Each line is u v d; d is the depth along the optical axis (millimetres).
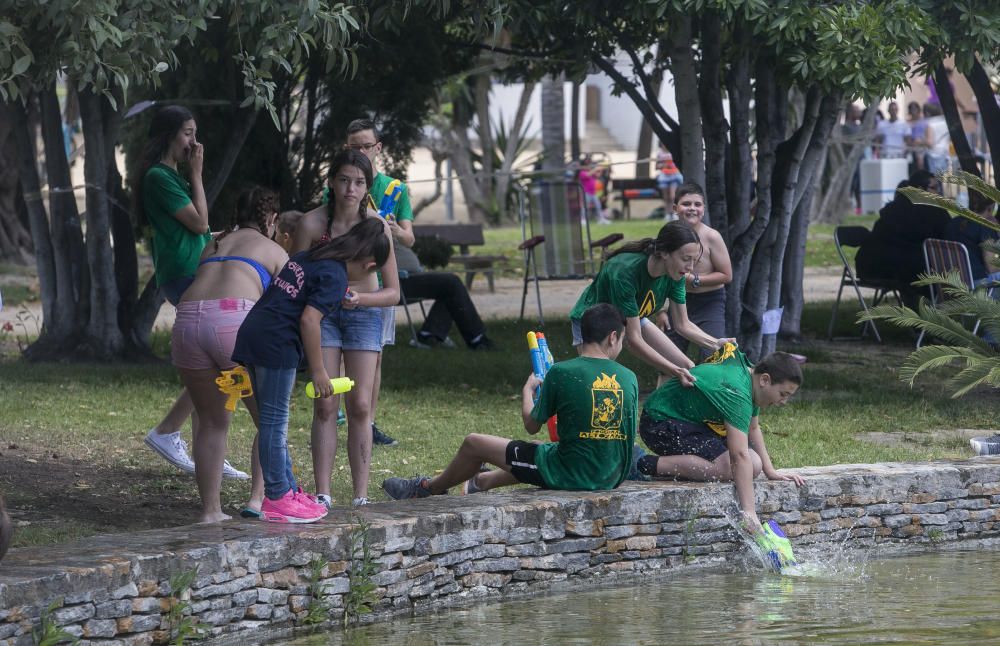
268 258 14906
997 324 23906
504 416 24250
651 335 18031
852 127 72500
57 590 11375
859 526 17766
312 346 13750
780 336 35438
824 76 24438
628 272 17375
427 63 35156
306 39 18406
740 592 15094
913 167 73438
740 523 16531
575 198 38188
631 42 29875
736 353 16859
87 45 16719
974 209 31938
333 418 16250
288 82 35281
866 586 15445
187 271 16250
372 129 18406
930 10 25875
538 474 16062
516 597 14938
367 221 14312
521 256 59375
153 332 35281
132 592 11945
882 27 24375
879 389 27766
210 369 14438
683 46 27641
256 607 12938
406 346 33656
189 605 12391
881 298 37406
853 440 22156
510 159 76375
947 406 25891
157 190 16062
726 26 30016
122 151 36188
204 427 14695
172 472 19125
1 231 54500
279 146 36219
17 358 31516
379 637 13070
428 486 16906
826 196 71500
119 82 16922
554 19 27766
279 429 13906
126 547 12516
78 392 25719
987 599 14719
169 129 16234
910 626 13352
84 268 31016
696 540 16391
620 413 15984
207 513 14703
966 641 12750
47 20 16250
